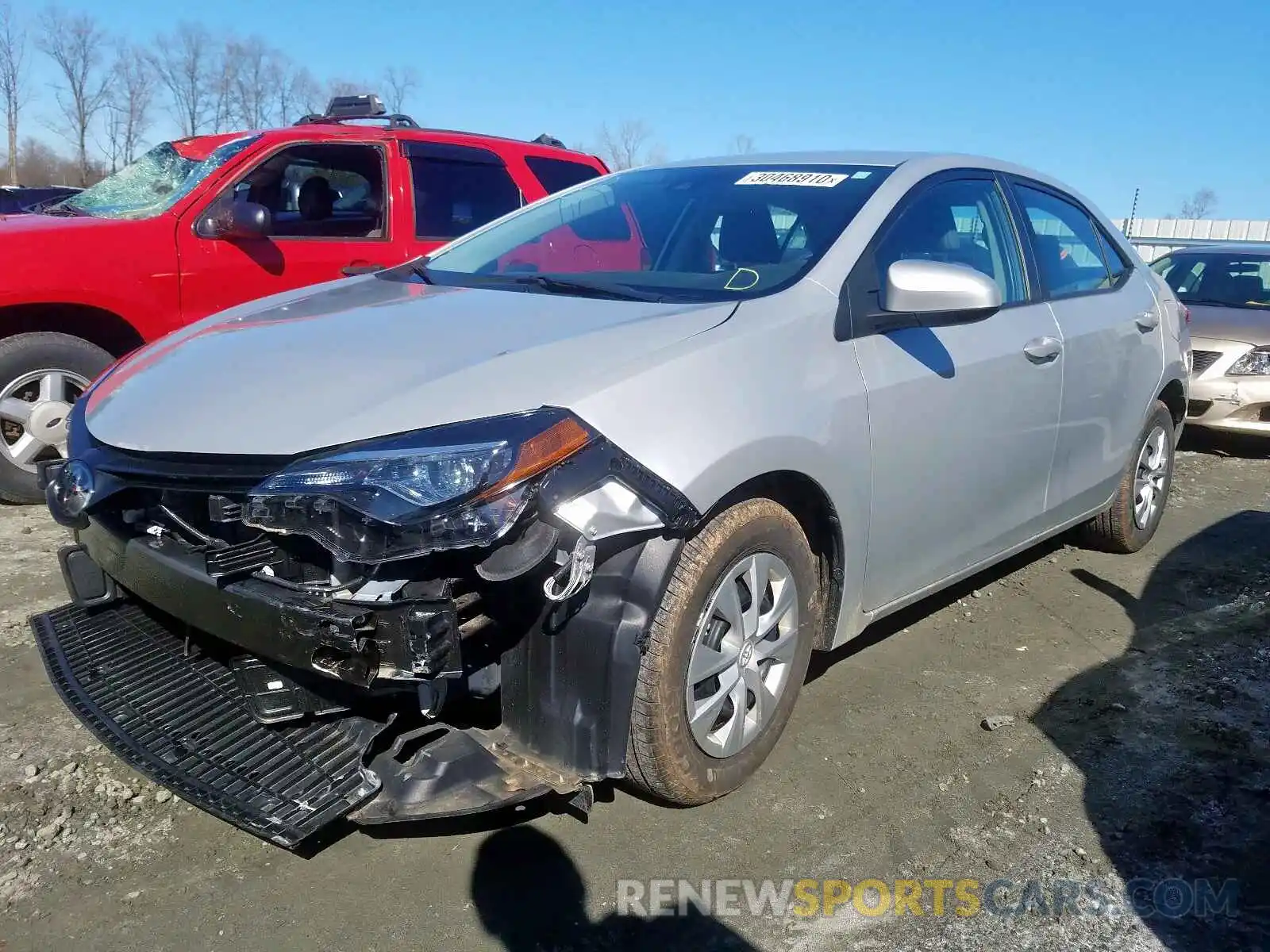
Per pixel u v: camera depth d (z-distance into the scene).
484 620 2.35
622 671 2.31
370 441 2.17
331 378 2.42
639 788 2.61
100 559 2.68
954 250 3.46
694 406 2.41
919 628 4.00
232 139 5.57
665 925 2.30
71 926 2.24
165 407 2.48
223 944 2.20
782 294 2.83
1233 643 3.94
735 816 2.70
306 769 2.31
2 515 4.95
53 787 2.73
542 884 2.42
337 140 5.65
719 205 3.42
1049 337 3.71
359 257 5.63
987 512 3.55
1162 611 4.26
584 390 2.29
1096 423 4.14
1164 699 3.45
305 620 2.12
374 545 2.06
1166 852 2.61
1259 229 22.56
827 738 3.11
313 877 2.43
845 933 2.30
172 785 2.29
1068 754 3.08
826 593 2.98
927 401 3.08
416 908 2.33
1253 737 3.20
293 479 2.12
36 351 4.85
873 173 3.43
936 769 2.97
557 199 3.99
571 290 3.06
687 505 2.31
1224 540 5.29
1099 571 4.72
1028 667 3.67
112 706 2.58
